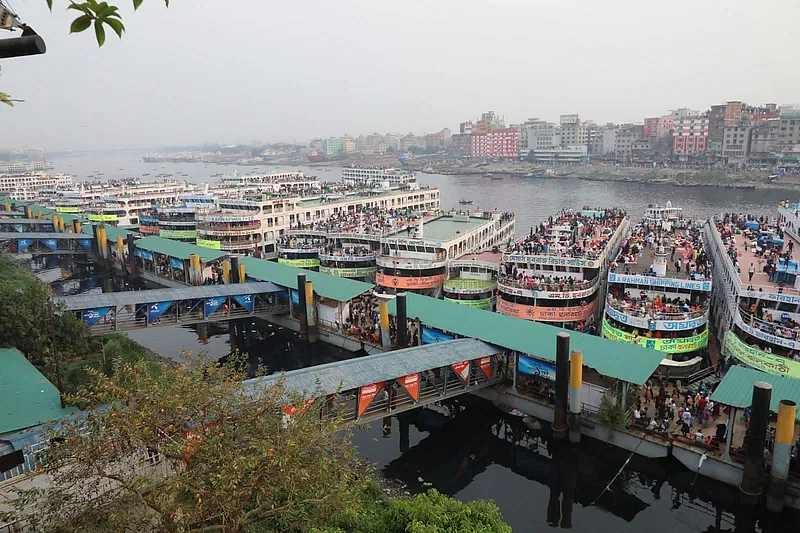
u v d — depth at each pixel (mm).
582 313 74312
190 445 23562
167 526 22688
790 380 46531
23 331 54312
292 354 80688
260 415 26344
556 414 53094
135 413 24469
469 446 55969
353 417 49281
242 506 23297
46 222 156000
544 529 43938
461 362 55219
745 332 58312
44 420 38719
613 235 95875
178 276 116000
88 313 70688
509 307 76062
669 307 64062
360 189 175625
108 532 22672
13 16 7348
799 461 43938
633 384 52906
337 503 25094
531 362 56375
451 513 24188
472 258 92812
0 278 79938
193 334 90438
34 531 24031
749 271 64312
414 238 96625
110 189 198375
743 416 50594
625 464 51281
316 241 115875
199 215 133125
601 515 45688
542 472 51656
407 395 54906
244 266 97062
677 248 85062
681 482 48469
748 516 43438
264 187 174625
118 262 132625
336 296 78812
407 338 70438
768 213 186125
